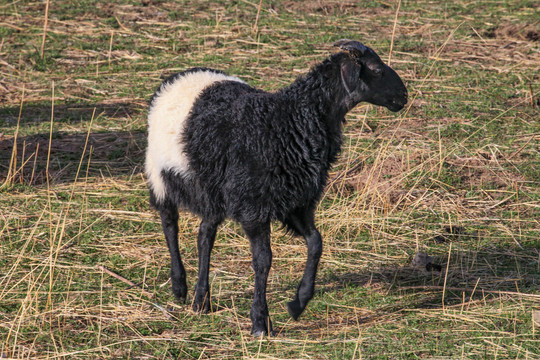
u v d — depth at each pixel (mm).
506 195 22312
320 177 15594
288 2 41531
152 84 31938
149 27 38375
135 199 22297
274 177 14984
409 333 15148
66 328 15664
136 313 16391
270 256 15414
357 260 19172
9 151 25562
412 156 24594
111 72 33531
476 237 20125
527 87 29906
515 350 14227
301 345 14797
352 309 16594
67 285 17578
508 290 17203
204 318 16281
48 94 31109
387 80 15719
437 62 32969
